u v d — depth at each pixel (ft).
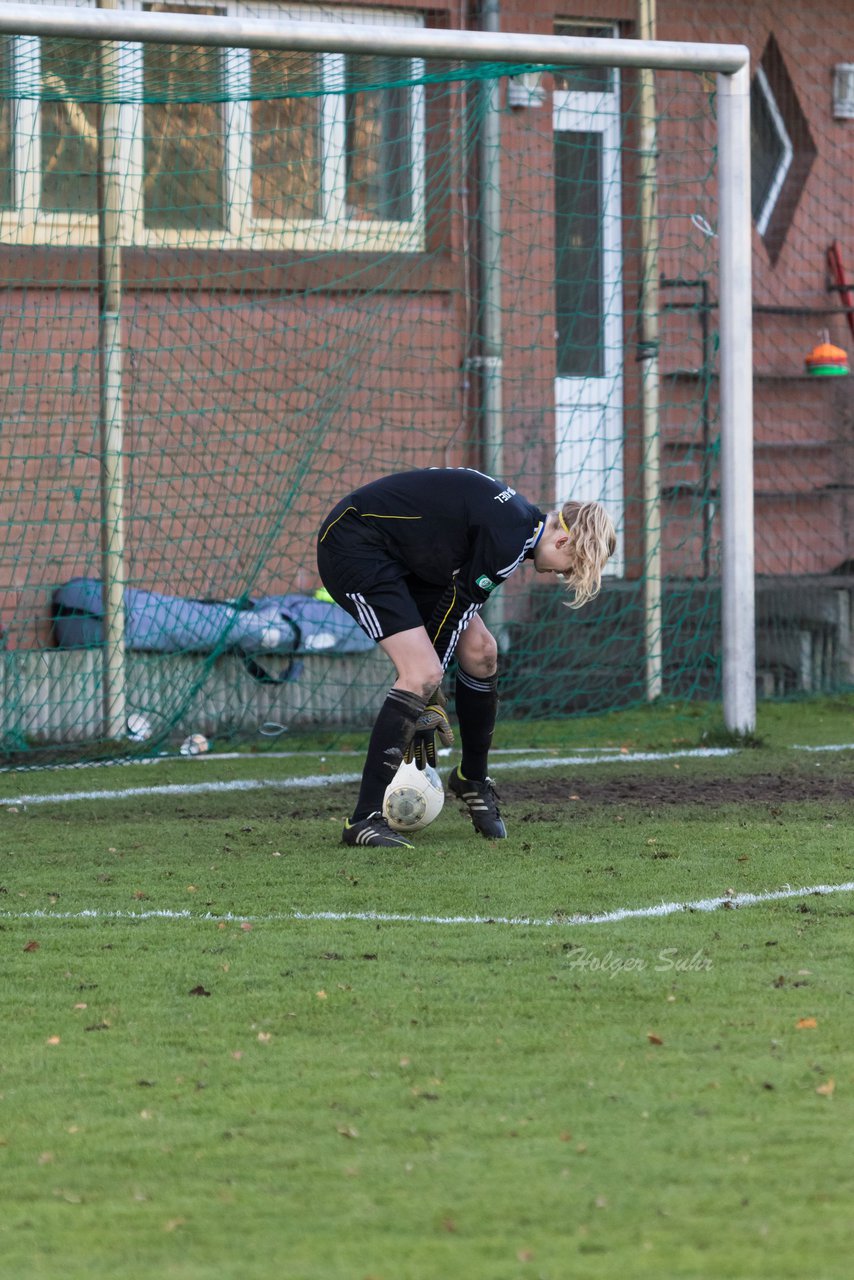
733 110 106.83
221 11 132.05
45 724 113.29
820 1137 37.68
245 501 125.70
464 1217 33.65
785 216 153.38
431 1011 48.14
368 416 132.16
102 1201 34.88
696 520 144.77
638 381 143.33
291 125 130.62
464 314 136.26
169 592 122.93
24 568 119.03
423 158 134.72
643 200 131.54
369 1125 38.99
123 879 67.97
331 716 122.93
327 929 58.34
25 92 111.04
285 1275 31.09
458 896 63.41
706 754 106.73
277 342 128.57
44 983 51.78
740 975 51.55
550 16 141.18
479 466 136.77
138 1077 42.75
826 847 73.10
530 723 125.59
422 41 98.68
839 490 151.94
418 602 75.41
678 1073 42.29
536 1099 40.55
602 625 132.16
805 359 150.41
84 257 121.29
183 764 107.45
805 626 142.82
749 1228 32.89
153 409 123.75
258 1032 46.44
